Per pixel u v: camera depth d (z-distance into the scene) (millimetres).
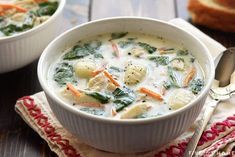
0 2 706
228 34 743
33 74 662
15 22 675
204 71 565
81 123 496
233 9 726
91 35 619
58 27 674
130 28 625
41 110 590
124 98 532
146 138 498
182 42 603
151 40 617
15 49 616
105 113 521
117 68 577
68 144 548
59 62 588
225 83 612
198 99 501
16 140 576
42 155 558
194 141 542
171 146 546
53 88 556
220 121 570
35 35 624
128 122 476
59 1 707
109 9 786
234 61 627
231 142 545
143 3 800
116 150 519
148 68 577
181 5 798
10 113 610
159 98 532
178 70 575
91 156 538
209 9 731
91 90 542
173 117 486
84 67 566
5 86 644
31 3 706
